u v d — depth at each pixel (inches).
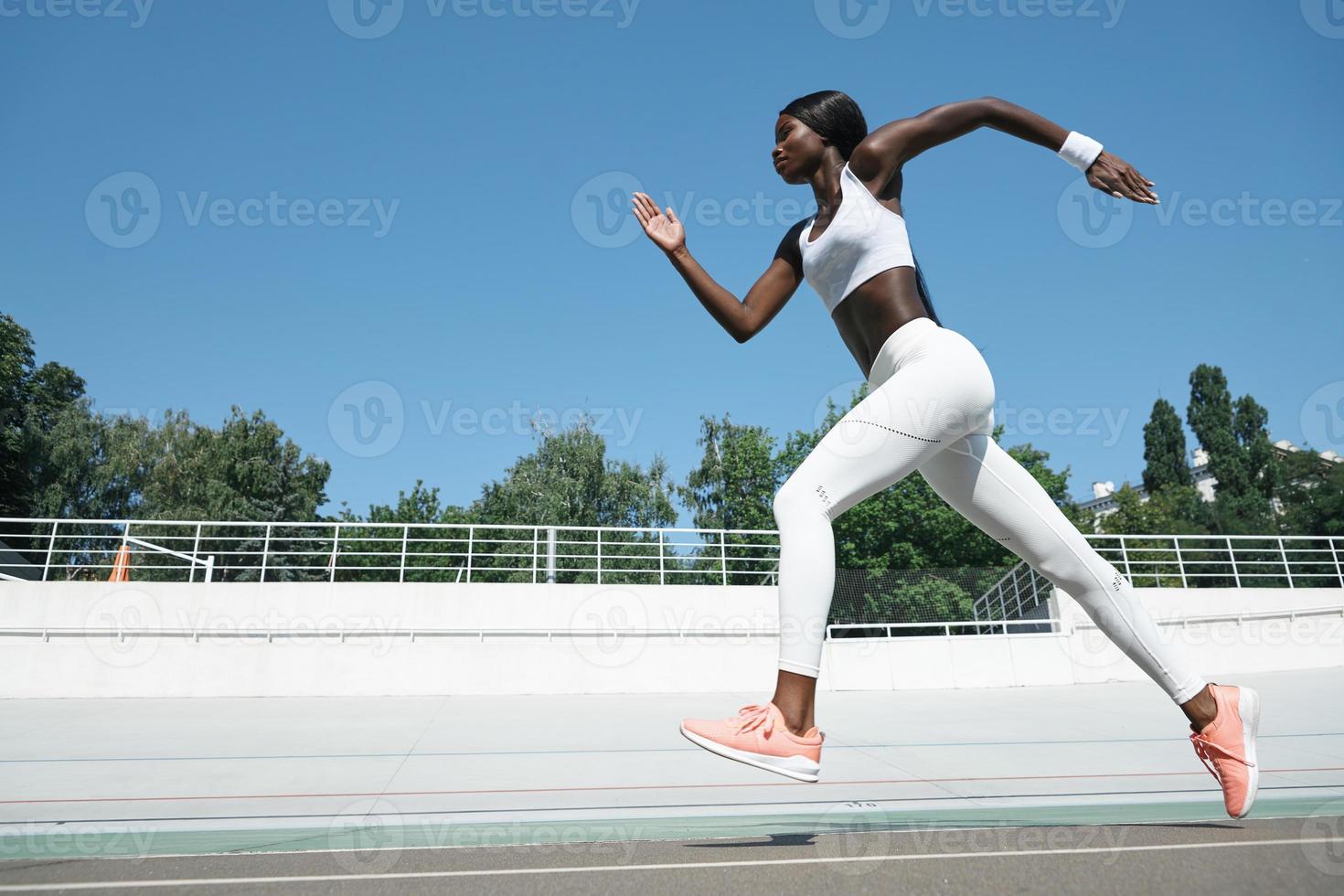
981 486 68.4
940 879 48.9
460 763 152.3
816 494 62.9
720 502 1206.9
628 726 226.7
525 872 53.7
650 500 1189.1
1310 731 178.2
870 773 127.0
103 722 243.4
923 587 892.0
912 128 68.2
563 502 1125.1
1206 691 68.8
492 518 1151.6
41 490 1125.1
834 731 207.3
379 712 275.6
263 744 186.9
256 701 323.9
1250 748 67.3
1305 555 1085.8
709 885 48.9
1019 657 390.9
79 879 53.8
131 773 140.9
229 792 117.2
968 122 70.1
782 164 72.6
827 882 48.8
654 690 373.1
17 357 1167.6
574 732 209.8
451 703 314.5
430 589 440.5
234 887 50.7
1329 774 109.6
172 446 1280.8
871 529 951.0
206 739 199.3
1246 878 47.6
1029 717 237.6
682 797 105.1
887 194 69.3
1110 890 45.7
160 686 342.0
